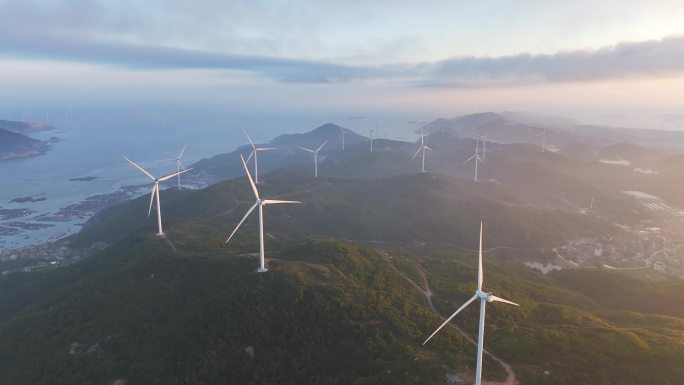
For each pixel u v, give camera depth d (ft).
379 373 347.36
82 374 422.82
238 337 428.15
